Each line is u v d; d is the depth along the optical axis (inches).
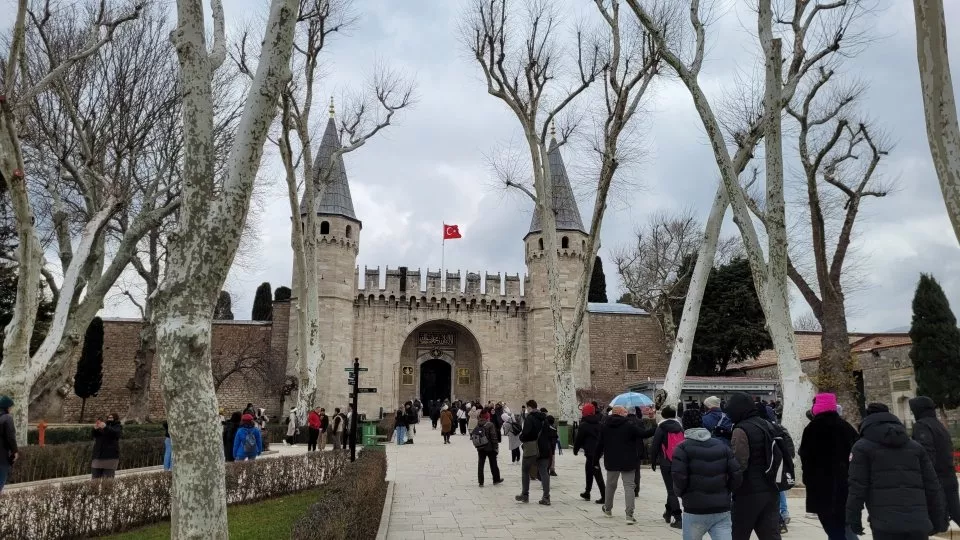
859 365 1213.1
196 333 226.1
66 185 949.2
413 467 762.8
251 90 243.1
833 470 283.9
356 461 441.7
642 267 1895.9
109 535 402.6
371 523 346.3
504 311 1915.6
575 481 628.1
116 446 526.3
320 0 954.7
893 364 1125.1
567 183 1931.6
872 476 234.2
